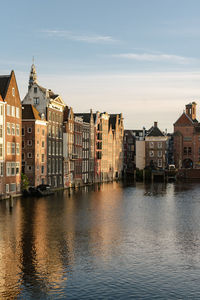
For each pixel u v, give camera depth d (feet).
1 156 236.02
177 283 101.81
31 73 394.32
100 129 442.91
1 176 236.63
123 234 155.53
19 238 145.18
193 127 545.44
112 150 500.33
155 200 267.59
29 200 245.86
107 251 129.70
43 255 124.16
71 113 348.18
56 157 319.06
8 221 175.63
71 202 244.83
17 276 105.70
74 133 360.07
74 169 364.38
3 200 237.86
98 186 382.01
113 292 96.07
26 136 278.87
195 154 545.03
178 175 522.47
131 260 120.16
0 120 234.38
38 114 290.56
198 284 101.19
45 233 154.30
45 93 300.81
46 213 199.93
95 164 431.84
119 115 552.41
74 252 128.06
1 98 235.20
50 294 94.79
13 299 92.07
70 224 173.68
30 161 278.87
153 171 490.49
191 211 217.36
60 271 109.70
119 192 321.32
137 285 100.42
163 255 125.80
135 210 219.61
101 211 213.05
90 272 109.19
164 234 156.25
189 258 122.62
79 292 96.02
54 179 316.40
